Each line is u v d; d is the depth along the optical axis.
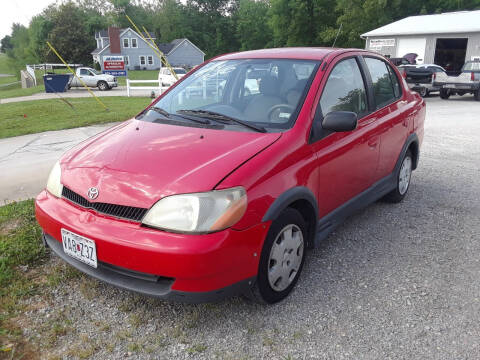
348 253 3.62
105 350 2.41
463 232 4.06
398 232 4.05
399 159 4.48
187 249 2.24
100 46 77.69
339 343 2.49
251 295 2.70
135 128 3.22
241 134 2.90
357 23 39.88
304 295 2.98
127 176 2.54
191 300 2.35
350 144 3.40
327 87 3.32
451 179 5.77
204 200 2.33
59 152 7.46
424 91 18.45
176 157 2.63
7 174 5.93
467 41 23.80
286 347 2.45
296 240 2.91
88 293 2.92
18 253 3.41
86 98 19.83
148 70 74.31
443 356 2.38
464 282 3.17
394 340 2.52
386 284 3.13
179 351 2.41
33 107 14.93
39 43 79.69
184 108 3.47
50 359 2.32
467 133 9.24
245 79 3.50
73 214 2.62
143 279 2.43
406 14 45.22
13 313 2.71
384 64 4.46
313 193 3.00
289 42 51.47
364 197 3.85
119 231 2.39
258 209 2.48
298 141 2.90
